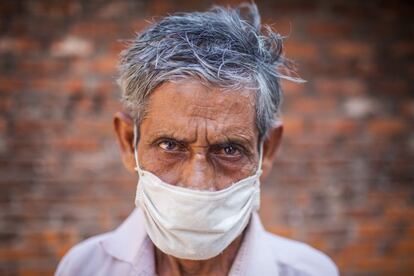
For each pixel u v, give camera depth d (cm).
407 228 346
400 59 344
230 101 123
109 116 318
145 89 127
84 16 317
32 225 312
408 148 346
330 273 163
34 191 312
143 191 133
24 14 312
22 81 312
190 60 123
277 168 333
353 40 340
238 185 130
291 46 332
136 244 153
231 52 126
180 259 144
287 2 332
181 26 131
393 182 346
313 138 336
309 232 335
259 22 147
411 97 345
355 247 340
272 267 151
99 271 158
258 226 156
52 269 312
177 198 125
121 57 142
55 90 314
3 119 310
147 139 129
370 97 342
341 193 340
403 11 344
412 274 344
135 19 321
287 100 334
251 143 129
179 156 129
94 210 316
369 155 343
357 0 341
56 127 314
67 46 316
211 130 122
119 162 319
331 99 338
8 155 311
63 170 315
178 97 122
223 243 131
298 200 335
